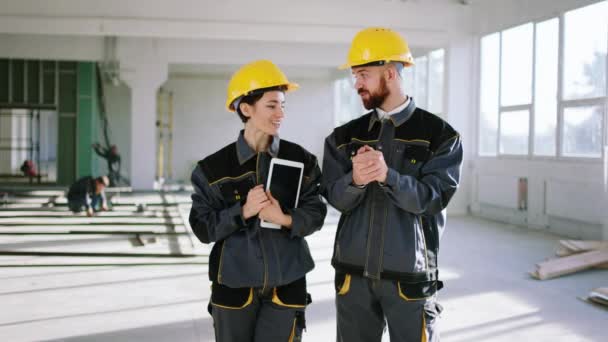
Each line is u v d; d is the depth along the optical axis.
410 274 2.23
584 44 8.08
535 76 9.17
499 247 7.54
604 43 7.68
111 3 10.88
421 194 2.14
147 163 14.34
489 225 9.59
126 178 18.83
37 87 16.30
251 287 2.18
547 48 8.89
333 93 19.72
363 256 2.29
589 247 6.66
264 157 2.28
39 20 10.75
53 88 16.33
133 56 13.95
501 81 10.17
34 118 24.11
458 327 4.20
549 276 5.75
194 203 2.32
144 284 5.53
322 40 11.04
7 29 10.70
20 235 8.20
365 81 2.30
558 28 8.62
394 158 2.31
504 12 9.99
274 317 2.22
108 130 18.94
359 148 2.35
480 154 10.87
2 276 5.82
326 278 5.79
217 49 14.23
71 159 16.41
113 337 4.00
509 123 9.92
